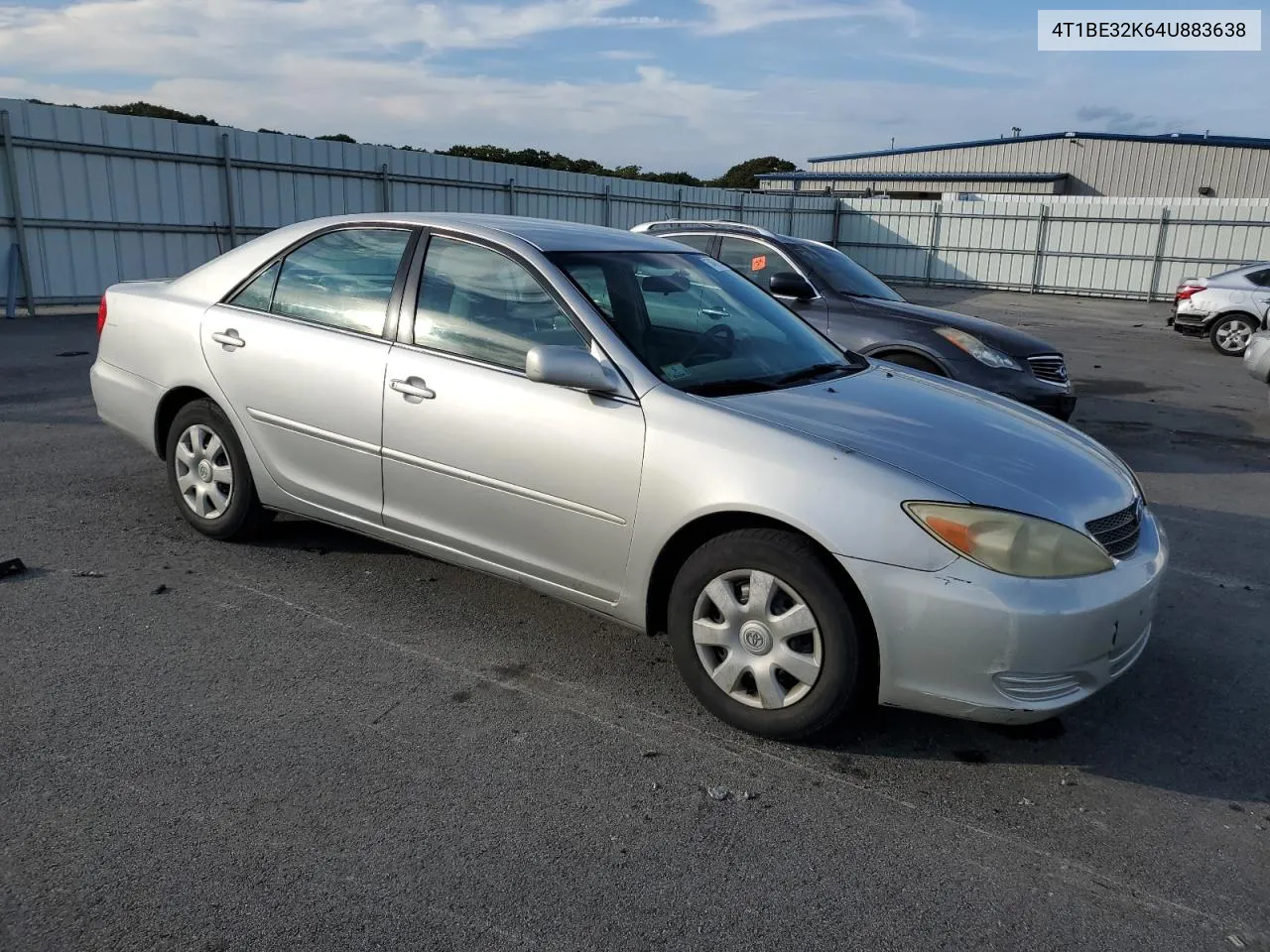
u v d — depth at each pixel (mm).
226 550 4660
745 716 3223
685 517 3195
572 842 2670
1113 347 16156
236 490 4527
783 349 4043
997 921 2445
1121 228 27891
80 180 14117
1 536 4707
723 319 4043
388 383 3881
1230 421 9734
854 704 3094
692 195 27156
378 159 18250
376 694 3414
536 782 2941
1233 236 26516
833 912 2447
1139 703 3654
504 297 3738
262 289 4426
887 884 2566
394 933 2297
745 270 7965
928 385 4074
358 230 4215
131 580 4262
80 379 9055
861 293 7656
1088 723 3486
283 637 3812
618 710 3402
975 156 48562
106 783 2809
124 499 5363
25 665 3467
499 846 2635
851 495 2967
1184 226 27062
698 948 2301
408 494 3908
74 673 3430
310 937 2270
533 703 3420
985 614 2842
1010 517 2918
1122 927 2445
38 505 5207
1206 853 2771
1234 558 5410
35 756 2924
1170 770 3207
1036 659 2877
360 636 3861
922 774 3102
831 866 2627
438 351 3812
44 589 4117
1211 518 6223
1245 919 2494
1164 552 3365
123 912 2314
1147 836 2840
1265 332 10492
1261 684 3852
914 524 2906
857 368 4168
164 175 15133
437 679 3547
